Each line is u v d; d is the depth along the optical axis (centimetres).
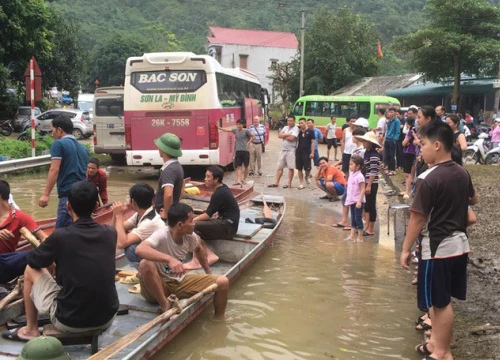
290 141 1325
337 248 808
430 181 396
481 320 514
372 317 544
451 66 3088
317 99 2820
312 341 486
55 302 412
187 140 1365
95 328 409
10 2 2298
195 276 523
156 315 507
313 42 4209
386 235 885
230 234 724
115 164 1784
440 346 409
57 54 3341
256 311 554
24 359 344
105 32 7281
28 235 502
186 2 8775
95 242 404
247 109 1869
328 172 1191
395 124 1367
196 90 1349
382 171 1471
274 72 4816
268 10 7425
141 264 491
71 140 606
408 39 3036
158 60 1340
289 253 776
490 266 675
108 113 1664
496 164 1742
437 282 401
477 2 2916
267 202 1056
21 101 2944
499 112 2661
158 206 662
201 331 502
